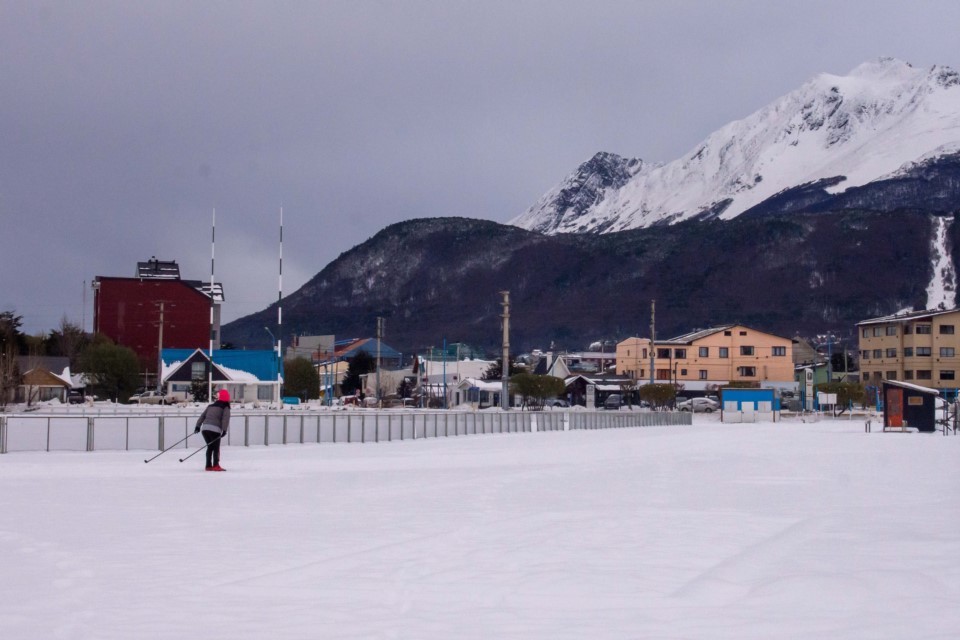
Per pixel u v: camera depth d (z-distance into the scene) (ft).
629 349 472.44
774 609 32.65
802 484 83.20
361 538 49.19
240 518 57.77
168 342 396.16
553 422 239.71
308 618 31.35
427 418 193.36
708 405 402.93
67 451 135.54
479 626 30.22
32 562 42.04
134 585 36.86
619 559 42.73
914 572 39.32
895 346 435.12
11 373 236.22
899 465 108.58
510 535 50.31
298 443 161.89
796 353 568.00
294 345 534.78
